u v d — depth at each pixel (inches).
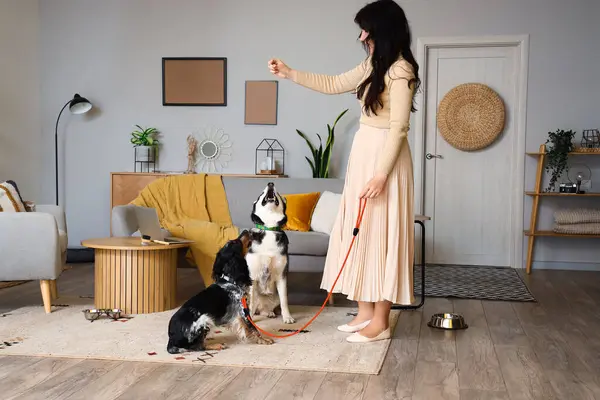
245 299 114.2
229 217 197.9
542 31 224.8
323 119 235.8
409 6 230.7
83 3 246.8
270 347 114.2
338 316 143.3
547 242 228.1
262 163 233.0
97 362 103.5
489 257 234.7
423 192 237.0
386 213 117.2
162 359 105.0
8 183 158.7
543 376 100.5
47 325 128.6
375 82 115.3
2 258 137.8
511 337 127.0
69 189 249.6
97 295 143.6
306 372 100.1
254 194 199.2
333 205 180.9
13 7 235.0
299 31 236.4
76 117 248.2
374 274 117.8
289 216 181.9
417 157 233.5
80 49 247.3
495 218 233.6
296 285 193.3
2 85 231.0
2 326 127.6
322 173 226.7
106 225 248.4
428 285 190.1
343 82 128.6
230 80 240.4
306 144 236.8
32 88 245.4
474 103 229.9
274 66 128.9
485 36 226.8
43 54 249.1
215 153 241.0
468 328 135.0
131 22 244.7
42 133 249.8
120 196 228.2
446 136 232.2
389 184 116.9
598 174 225.3
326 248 165.3
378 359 107.5
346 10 233.6
